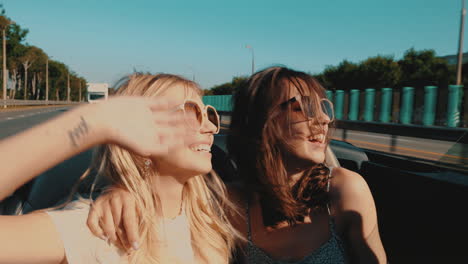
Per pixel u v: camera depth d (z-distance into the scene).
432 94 13.69
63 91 106.06
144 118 0.59
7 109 37.56
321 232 1.15
